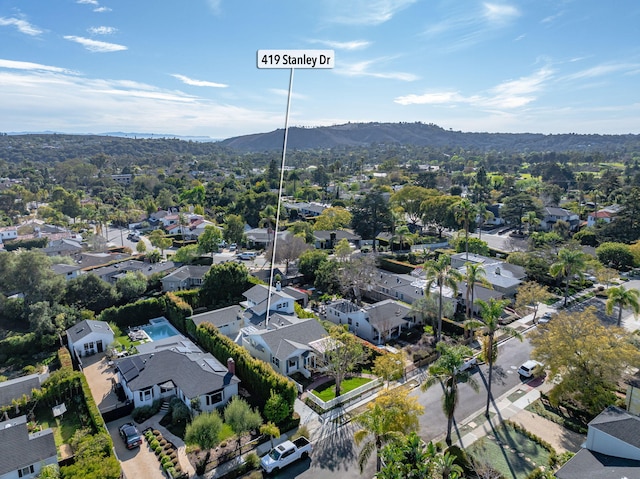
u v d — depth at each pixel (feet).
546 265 237.66
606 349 118.52
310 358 152.46
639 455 92.73
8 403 128.98
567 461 96.48
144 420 126.93
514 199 400.88
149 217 481.46
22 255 203.21
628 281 244.42
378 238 350.02
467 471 98.84
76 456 104.06
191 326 181.16
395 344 172.55
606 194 479.00
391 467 81.97
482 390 137.28
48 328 175.42
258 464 105.19
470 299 197.98
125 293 219.41
